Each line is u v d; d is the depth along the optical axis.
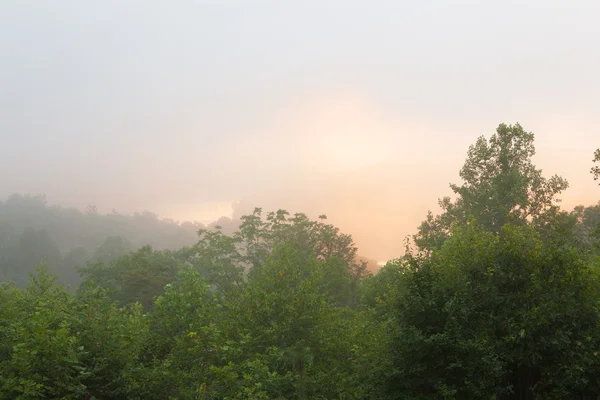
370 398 9.70
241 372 10.58
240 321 13.15
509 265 9.23
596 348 7.81
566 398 7.78
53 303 11.10
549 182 31.56
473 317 8.76
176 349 10.78
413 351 8.88
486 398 7.88
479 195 31.73
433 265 9.87
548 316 8.07
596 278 8.59
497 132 33.59
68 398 8.43
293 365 11.62
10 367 8.10
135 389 9.88
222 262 43.75
